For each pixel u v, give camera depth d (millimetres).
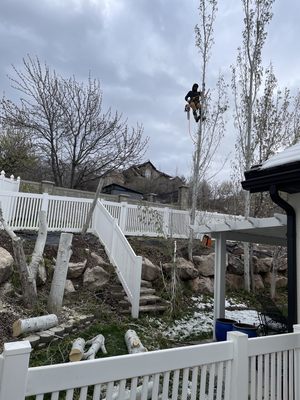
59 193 12414
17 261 5055
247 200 10109
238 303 9281
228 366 2227
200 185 12195
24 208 8578
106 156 17969
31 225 8641
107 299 6738
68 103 17094
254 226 4832
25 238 7852
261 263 11375
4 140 15672
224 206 14422
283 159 3348
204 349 2121
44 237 5688
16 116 16234
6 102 16062
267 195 10367
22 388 1460
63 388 1571
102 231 8773
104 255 8141
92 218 9430
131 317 6371
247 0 10773
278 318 5102
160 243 10133
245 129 10891
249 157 10320
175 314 7074
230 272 10539
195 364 2064
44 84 16406
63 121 17031
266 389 2377
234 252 11406
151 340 5422
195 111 11562
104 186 21266
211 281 9609
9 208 8289
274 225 4484
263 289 10977
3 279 5285
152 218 10977
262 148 10359
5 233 7625
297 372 2600
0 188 9102
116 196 13414
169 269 8617
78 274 7059
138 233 10703
